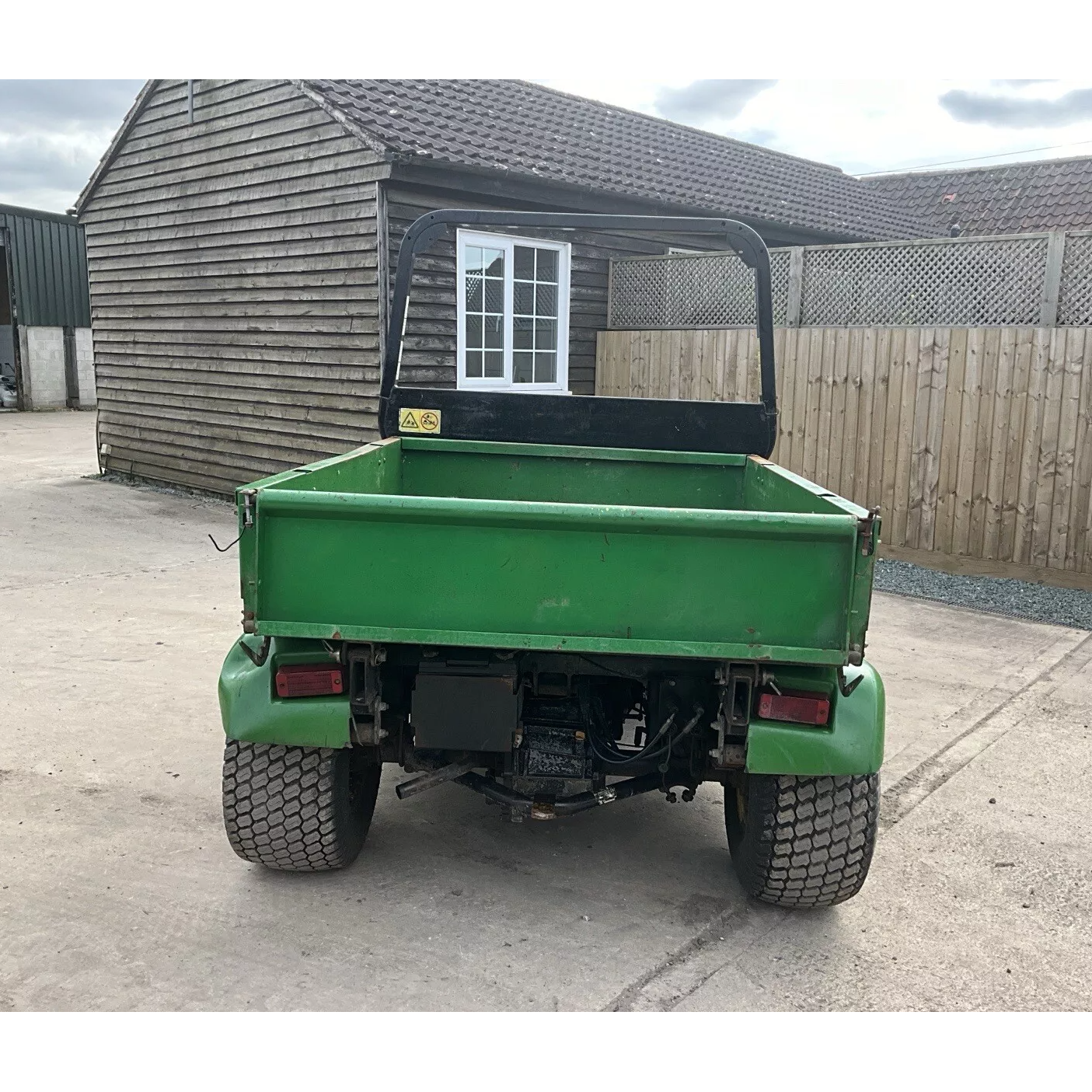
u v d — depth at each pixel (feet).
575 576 8.55
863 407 27.30
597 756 10.04
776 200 39.91
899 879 11.21
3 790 12.51
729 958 9.52
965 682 18.16
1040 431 24.54
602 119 41.01
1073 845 12.09
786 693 8.95
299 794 9.89
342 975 8.98
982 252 25.49
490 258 30.14
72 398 75.66
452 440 15.07
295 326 31.17
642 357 32.09
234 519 32.42
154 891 10.30
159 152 35.94
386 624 8.68
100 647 18.66
